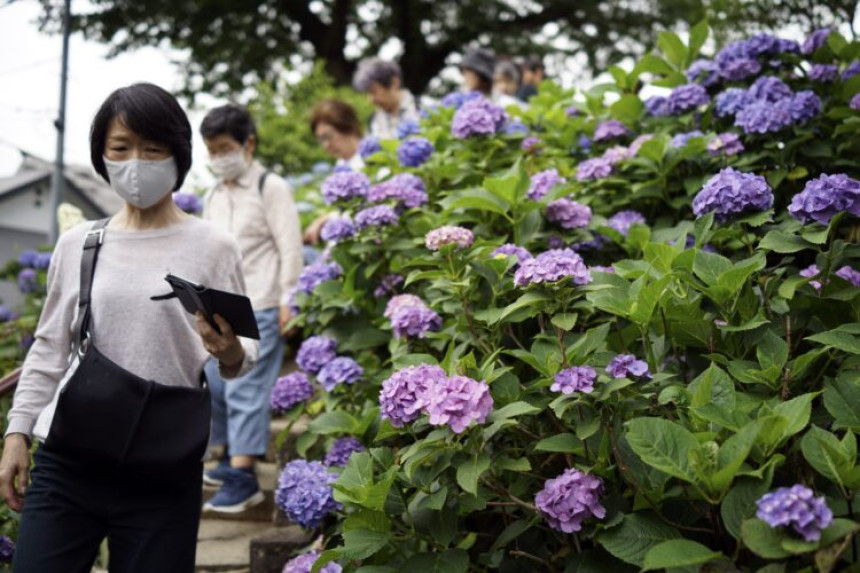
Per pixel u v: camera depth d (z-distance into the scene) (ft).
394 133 15.93
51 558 6.14
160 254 6.82
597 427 5.99
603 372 6.34
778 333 7.23
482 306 7.91
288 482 7.72
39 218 38.06
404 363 7.50
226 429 12.27
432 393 5.83
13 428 6.56
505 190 8.86
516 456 6.96
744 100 9.94
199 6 51.49
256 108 32.32
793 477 6.03
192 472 6.54
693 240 8.78
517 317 7.44
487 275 7.75
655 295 6.41
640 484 6.08
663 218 10.11
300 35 56.08
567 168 11.09
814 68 10.54
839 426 5.78
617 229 9.45
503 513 7.25
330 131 14.70
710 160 9.87
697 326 6.82
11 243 37.58
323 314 9.88
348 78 54.95
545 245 9.01
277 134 30.42
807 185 6.52
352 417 8.02
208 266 6.93
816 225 6.75
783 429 5.36
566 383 5.94
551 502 5.95
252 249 11.90
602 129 11.43
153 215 6.98
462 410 5.65
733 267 6.56
